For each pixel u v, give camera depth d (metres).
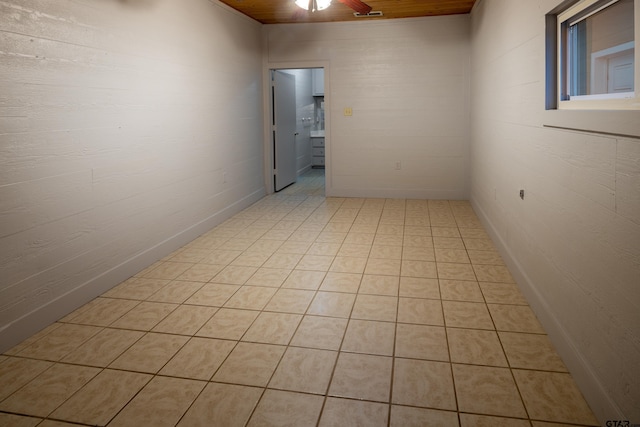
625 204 1.65
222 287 3.39
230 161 5.67
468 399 2.02
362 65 6.55
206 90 4.96
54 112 2.86
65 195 2.96
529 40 3.09
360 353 2.43
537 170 2.89
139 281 3.54
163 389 2.14
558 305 2.43
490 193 4.64
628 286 1.62
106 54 3.33
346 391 2.10
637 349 1.54
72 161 3.02
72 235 3.02
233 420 1.92
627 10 1.90
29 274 2.69
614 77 2.04
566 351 2.25
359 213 5.79
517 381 2.15
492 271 3.63
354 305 3.03
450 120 6.44
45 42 2.78
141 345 2.55
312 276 3.58
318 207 6.19
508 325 2.71
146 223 3.87
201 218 4.90
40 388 2.16
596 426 1.83
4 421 1.93
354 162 6.82
